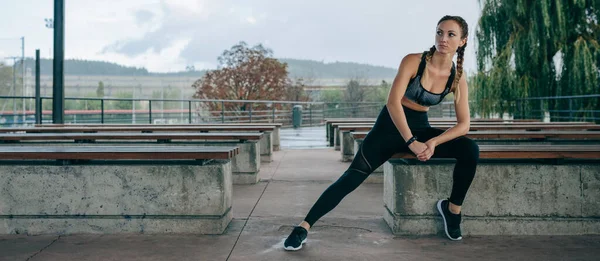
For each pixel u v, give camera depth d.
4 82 13.34
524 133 5.06
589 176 2.99
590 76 12.16
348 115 21.73
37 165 3.07
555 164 3.03
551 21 12.80
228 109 26.03
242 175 5.23
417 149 2.60
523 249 2.74
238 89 26.22
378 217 3.56
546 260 2.55
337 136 9.01
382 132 2.78
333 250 2.75
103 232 3.07
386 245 2.84
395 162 3.19
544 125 6.91
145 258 2.61
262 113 26.05
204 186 3.06
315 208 2.78
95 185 3.06
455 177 2.81
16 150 3.12
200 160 3.11
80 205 3.07
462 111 2.77
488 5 13.91
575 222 3.00
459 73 2.69
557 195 3.00
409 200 3.05
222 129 6.98
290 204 4.11
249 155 5.22
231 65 26.41
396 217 3.06
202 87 26.38
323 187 5.01
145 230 3.07
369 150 2.77
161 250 2.74
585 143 5.22
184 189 3.06
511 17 13.44
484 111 13.81
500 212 3.02
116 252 2.71
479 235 3.03
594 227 3.00
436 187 3.04
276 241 2.94
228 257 2.62
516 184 3.01
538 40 12.92
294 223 3.39
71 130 6.73
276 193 4.67
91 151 3.05
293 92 30.61
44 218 3.07
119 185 3.06
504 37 13.75
